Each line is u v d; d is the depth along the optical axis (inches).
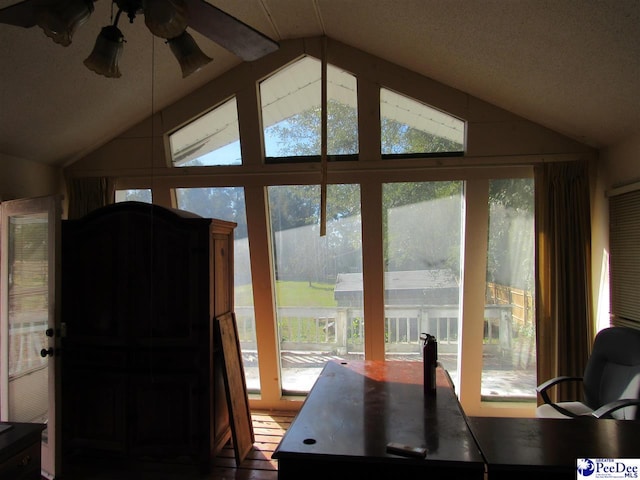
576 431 66.6
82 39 93.2
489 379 134.8
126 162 138.5
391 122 127.7
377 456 57.5
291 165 130.0
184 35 65.0
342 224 133.9
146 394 105.2
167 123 135.1
